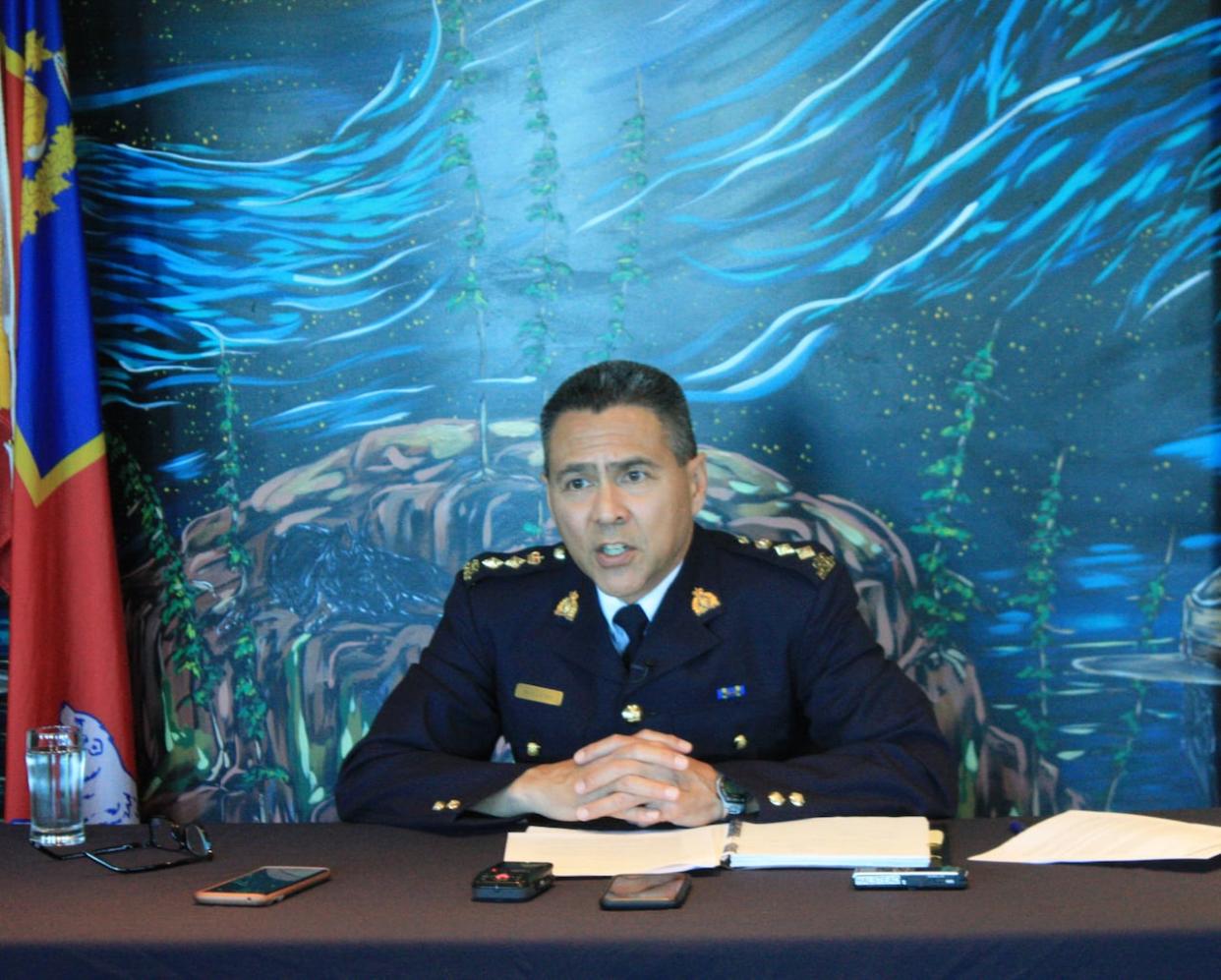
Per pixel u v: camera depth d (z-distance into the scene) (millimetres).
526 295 2836
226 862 1571
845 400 2814
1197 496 2797
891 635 2811
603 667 2051
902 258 2799
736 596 2094
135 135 2861
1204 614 2797
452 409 2854
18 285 2633
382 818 1789
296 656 2859
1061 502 2807
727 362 2820
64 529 2652
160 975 1236
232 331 2863
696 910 1308
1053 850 1535
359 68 2846
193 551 2857
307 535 2863
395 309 2855
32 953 1243
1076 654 2812
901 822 1624
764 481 2820
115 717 2641
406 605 2855
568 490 1938
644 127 2820
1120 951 1220
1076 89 2779
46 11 2682
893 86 2797
